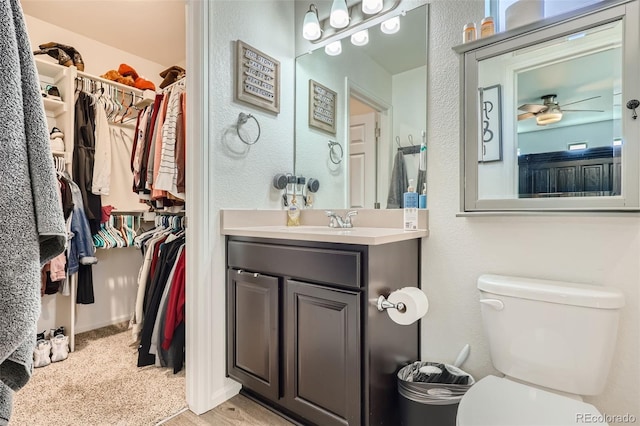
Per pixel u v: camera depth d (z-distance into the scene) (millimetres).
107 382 1701
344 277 1153
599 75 1106
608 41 1088
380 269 1187
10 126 472
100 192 2324
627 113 1045
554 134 1194
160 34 2494
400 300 1165
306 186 2006
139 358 1873
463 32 1370
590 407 897
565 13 1126
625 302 1057
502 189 1286
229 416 1425
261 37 1807
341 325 1155
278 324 1344
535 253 1225
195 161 1481
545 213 1179
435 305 1454
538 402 923
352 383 1127
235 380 1510
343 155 1851
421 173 1543
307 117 1997
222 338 1551
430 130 1500
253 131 1747
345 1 1799
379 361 1180
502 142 1286
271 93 1858
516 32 1223
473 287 1363
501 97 1284
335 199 1884
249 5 1738
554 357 1031
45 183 513
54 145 2107
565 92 1172
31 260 482
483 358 1339
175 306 1785
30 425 1336
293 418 1384
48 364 1897
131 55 2811
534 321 1067
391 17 1665
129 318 2742
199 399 1442
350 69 1819
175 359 1814
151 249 2066
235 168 1642
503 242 1293
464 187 1355
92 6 2148
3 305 450
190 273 1497
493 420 840
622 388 1075
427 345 1475
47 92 2178
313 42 1962
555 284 1114
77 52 2307
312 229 1634
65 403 1502
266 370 1381
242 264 1497
